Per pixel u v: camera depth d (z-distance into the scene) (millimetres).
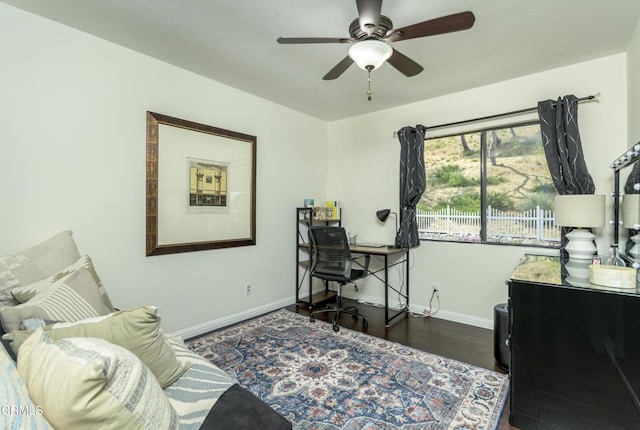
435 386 1967
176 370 1115
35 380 724
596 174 2475
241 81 2926
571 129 2459
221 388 1093
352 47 1717
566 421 1487
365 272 3166
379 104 3547
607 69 2428
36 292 1364
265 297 3424
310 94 3248
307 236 3928
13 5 1825
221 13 1896
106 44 2219
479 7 1817
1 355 769
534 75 2738
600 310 1418
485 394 1884
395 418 1672
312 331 2863
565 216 2242
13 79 1851
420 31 1606
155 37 2174
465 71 2680
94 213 2178
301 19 1952
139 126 2398
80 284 1424
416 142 3326
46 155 1971
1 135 1814
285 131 3654
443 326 3023
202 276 2826
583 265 2062
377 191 3791
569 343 1483
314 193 4062
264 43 2244
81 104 2111
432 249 3346
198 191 2775
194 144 2742
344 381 2020
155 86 2484
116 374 742
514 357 1619
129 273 2354
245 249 3213
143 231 2432
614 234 2221
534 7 1827
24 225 1891
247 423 902
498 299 2951
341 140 4133
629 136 2285
